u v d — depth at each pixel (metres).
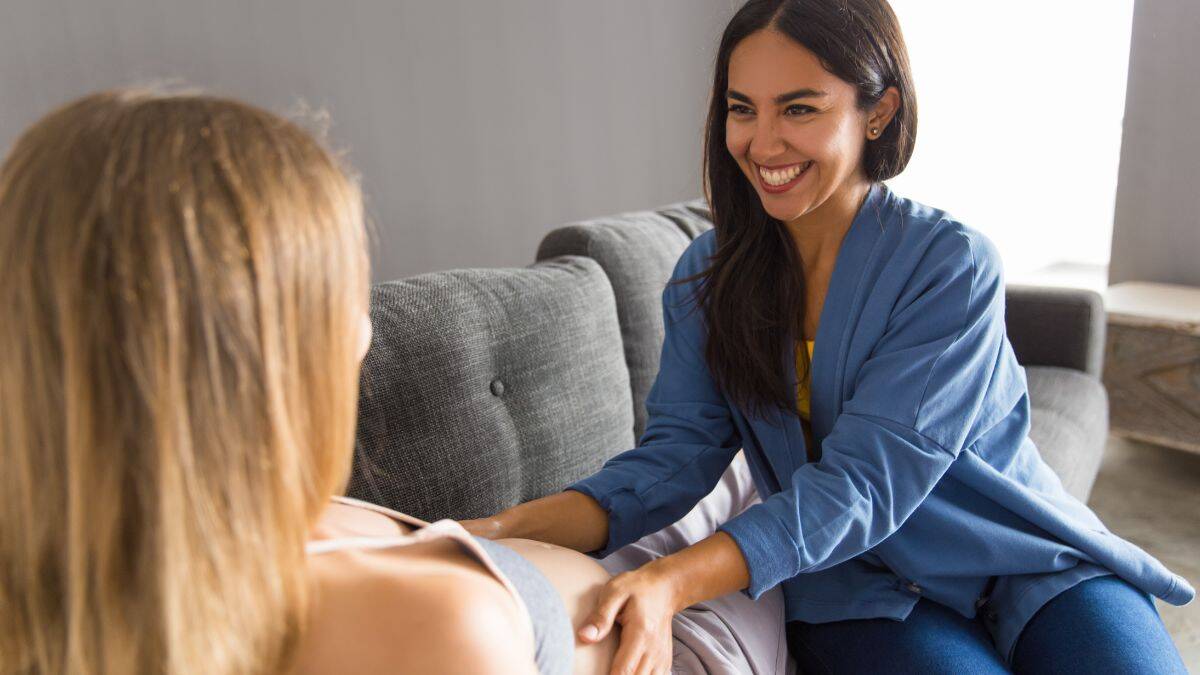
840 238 1.09
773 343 1.13
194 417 0.42
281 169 0.45
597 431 1.35
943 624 1.07
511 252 3.94
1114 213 3.01
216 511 0.43
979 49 3.47
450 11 3.62
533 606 0.65
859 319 1.06
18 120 3.08
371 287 1.14
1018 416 1.13
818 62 0.96
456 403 1.13
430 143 3.71
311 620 0.50
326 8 3.48
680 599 0.89
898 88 1.02
